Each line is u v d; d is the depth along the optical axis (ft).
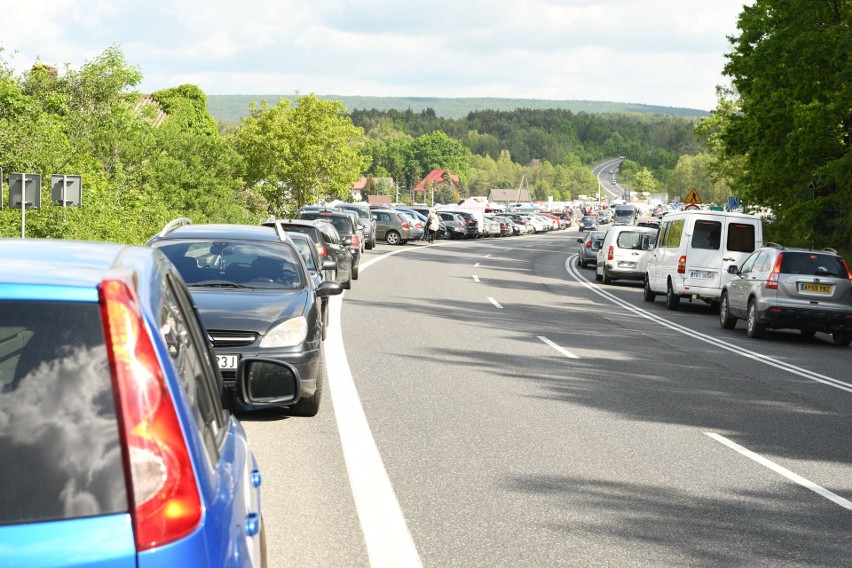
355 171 199.93
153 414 7.29
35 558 6.78
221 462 9.07
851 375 48.75
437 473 25.26
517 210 516.73
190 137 129.18
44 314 7.37
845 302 64.28
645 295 95.20
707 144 196.85
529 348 52.47
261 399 13.01
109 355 7.32
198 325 11.64
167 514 7.14
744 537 20.52
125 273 7.86
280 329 31.76
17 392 7.18
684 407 36.60
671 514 22.13
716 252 84.12
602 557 18.92
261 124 193.57
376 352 48.49
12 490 6.96
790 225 122.72
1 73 82.99
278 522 20.74
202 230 38.83
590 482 24.81
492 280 109.29
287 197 197.47
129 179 107.65
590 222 372.38
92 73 100.73
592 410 35.12
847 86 110.01
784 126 119.75
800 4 117.39
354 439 29.07
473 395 37.24
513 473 25.50
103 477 7.09
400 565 18.15
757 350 58.44
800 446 30.42
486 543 19.61
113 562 6.92
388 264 130.21
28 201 63.21
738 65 125.59
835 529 21.36
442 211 253.85
